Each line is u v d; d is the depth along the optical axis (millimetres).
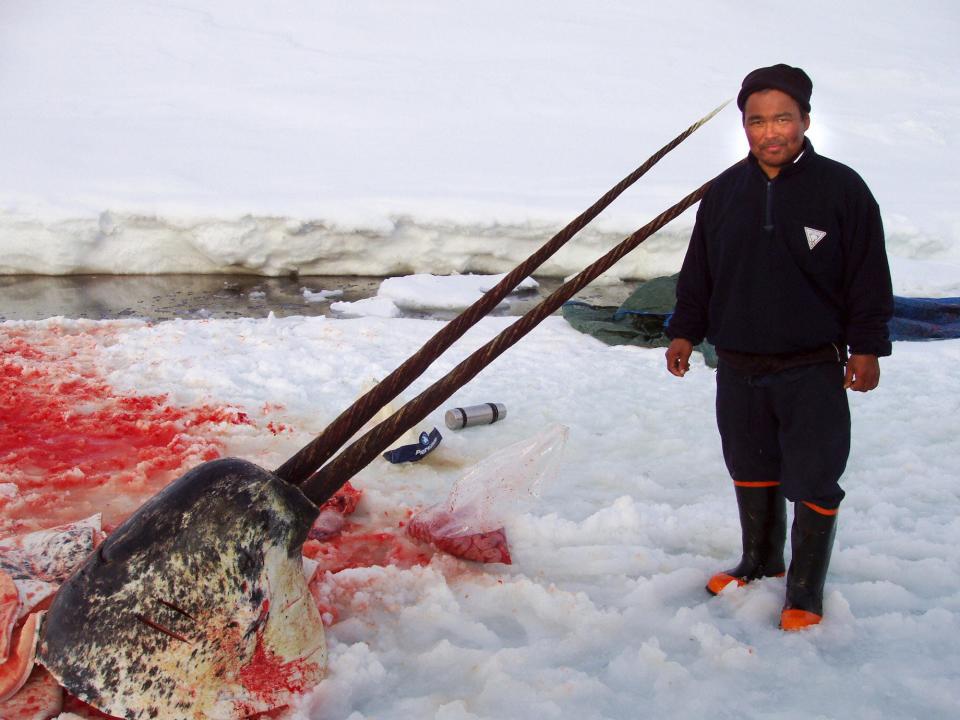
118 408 4734
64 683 2270
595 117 14867
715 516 3621
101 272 9094
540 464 3346
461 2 21406
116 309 7852
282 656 2414
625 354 6055
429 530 3355
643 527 3535
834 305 2707
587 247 9672
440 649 2682
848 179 2613
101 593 2303
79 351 5684
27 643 2322
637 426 4695
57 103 13211
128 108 13289
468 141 12977
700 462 4246
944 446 4418
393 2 20797
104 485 3834
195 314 7793
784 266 2654
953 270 8945
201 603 2305
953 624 2852
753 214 2680
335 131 13023
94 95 13812
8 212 8688
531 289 8883
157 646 2295
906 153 14828
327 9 19906
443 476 4027
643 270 9727
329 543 3387
